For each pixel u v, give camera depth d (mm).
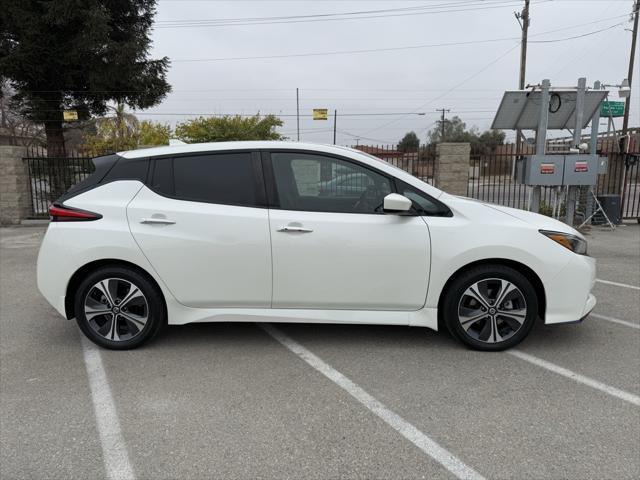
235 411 3141
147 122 28047
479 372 3662
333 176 3994
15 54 14781
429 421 3008
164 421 3027
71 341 4355
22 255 8391
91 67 15742
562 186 9938
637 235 9945
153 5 17875
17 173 12195
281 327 4645
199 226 3914
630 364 3791
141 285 3996
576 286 3885
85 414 3115
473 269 3896
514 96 9453
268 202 3965
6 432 2920
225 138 23000
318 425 2975
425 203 3955
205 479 2494
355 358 3932
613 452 2676
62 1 14547
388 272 3891
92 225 3957
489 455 2666
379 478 2492
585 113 9633
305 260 3893
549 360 3865
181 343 4270
